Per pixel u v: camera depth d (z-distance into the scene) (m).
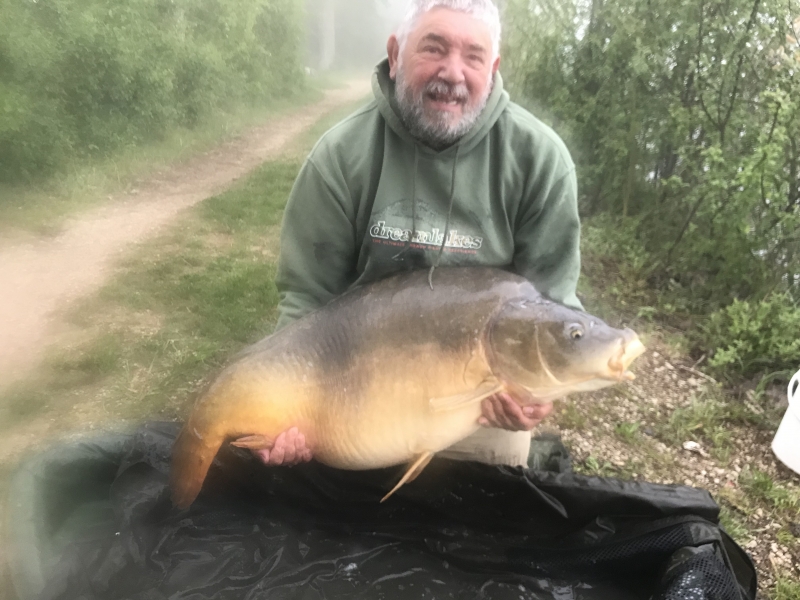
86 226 5.72
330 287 2.35
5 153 6.29
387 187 2.15
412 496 2.29
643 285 4.43
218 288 4.39
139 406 3.08
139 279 4.57
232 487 2.32
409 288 1.81
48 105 6.86
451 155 2.09
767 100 3.88
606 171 5.18
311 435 1.86
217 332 3.80
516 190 2.17
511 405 1.74
